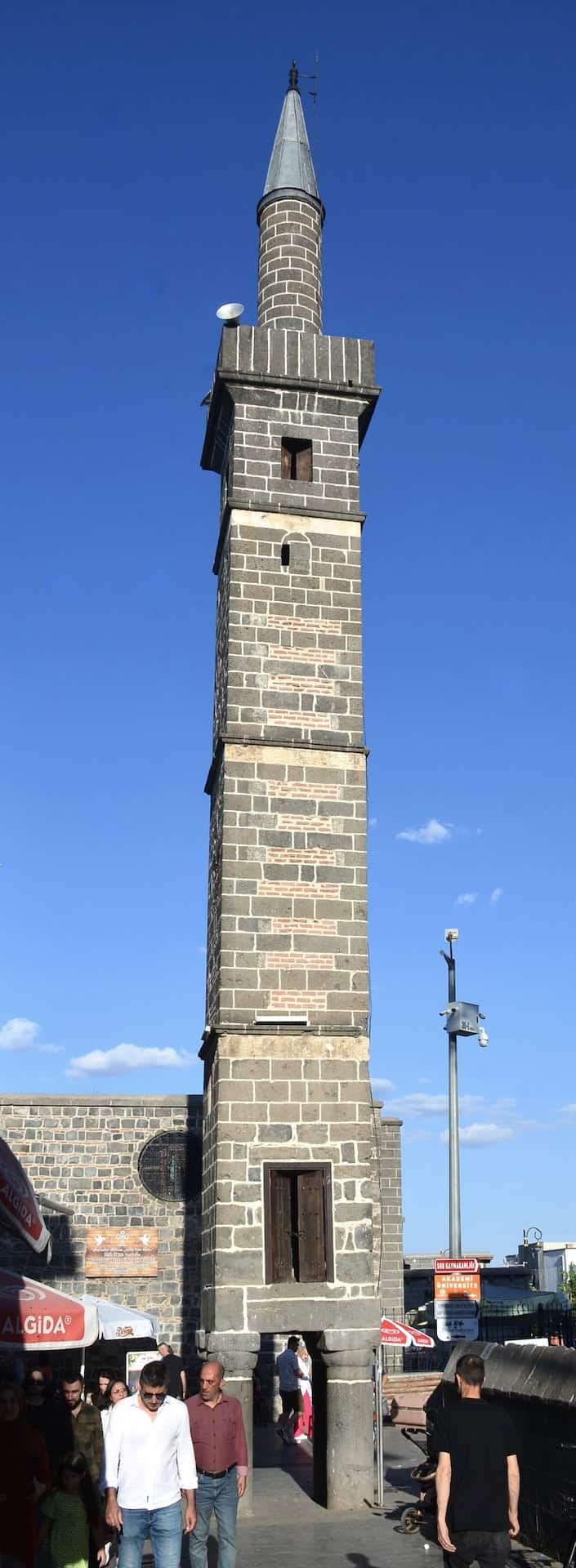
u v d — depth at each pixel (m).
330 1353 19.83
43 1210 31.55
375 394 25.22
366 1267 20.44
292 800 22.66
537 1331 31.14
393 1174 35.88
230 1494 12.76
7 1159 16.78
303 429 24.84
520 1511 14.95
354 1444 19.52
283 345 24.94
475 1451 9.86
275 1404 31.66
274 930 21.89
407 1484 20.94
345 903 22.34
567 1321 30.11
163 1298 31.55
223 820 22.30
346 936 22.16
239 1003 21.36
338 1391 19.73
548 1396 14.02
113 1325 21.81
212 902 23.39
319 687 23.41
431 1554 15.34
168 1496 10.41
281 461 24.61
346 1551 15.66
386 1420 28.45
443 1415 10.16
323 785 22.89
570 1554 13.08
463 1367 10.35
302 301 26.80
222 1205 20.27
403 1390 30.06
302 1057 21.28
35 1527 11.56
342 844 22.66
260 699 23.05
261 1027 21.27
